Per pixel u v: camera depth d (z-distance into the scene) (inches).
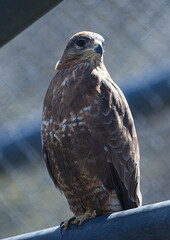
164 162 450.9
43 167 450.9
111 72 445.4
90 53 341.1
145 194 454.0
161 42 451.2
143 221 225.3
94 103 311.9
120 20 470.3
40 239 247.6
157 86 367.2
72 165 320.5
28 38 486.6
